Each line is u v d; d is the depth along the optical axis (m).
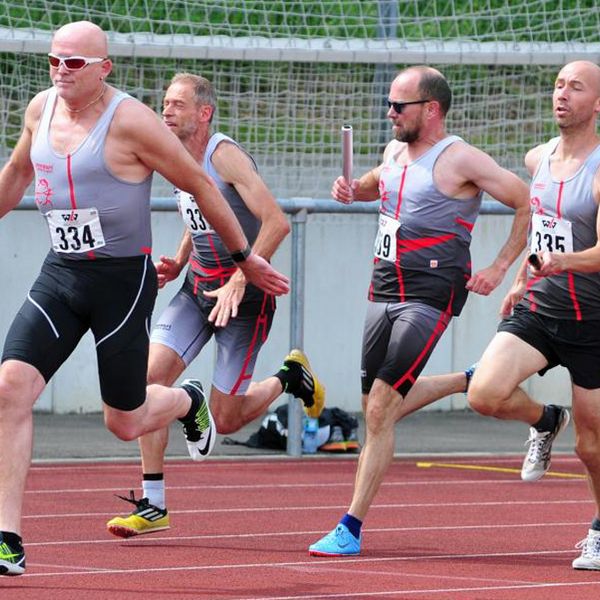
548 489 25.48
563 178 17.12
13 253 34.62
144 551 18.25
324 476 27.00
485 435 33.97
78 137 14.85
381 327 18.53
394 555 18.25
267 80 36.28
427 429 34.94
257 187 18.78
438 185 18.09
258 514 22.02
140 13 34.19
